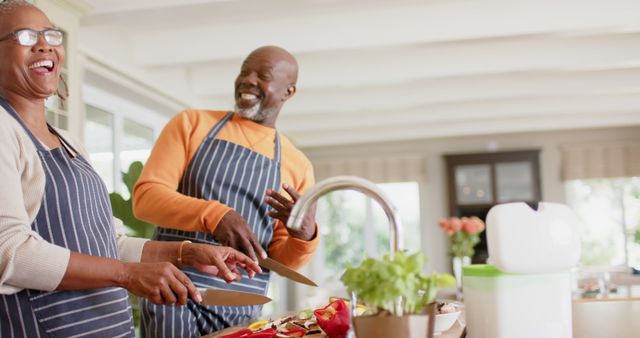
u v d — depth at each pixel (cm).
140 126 557
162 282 118
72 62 356
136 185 183
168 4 371
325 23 464
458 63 548
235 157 188
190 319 171
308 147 950
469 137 899
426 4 450
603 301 218
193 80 604
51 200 132
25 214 122
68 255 117
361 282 93
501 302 112
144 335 174
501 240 111
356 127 786
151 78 514
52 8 342
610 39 525
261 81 193
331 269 950
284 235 194
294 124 789
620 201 864
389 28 455
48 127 147
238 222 165
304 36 467
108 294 137
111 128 503
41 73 136
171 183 184
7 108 133
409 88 656
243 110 194
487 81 641
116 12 372
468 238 543
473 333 116
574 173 857
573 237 113
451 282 93
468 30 446
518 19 440
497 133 888
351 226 954
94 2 369
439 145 907
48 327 127
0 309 125
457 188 866
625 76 618
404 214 922
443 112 755
